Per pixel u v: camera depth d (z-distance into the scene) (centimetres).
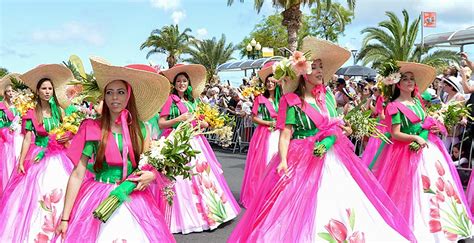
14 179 558
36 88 559
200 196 623
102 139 356
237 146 1423
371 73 1917
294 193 430
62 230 353
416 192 519
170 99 616
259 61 1916
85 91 375
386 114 532
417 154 531
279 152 446
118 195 350
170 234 375
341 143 454
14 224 520
